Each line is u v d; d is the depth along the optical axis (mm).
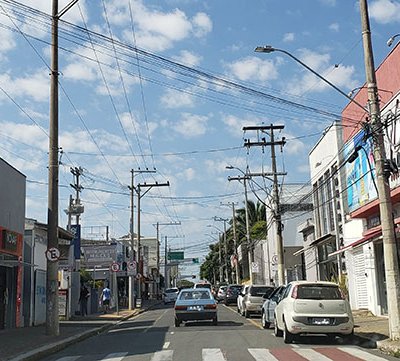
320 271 39125
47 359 15453
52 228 21438
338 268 33438
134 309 45000
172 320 30016
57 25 22125
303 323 16516
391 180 21969
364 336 17172
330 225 35188
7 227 23984
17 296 25875
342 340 17594
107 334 23266
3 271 24984
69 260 34188
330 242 36094
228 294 46500
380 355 14008
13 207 24891
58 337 20188
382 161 16469
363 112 26188
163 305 56906
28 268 27531
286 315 16859
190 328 23266
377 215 25656
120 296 55406
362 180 26281
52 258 21203
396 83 22016
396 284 15805
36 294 28312
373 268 26422
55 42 22188
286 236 54594
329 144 33844
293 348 15492
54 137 21844
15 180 25234
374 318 24312
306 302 16703
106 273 53469
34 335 21094
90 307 39125
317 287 17016
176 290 60812
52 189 21609
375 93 16719
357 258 29266
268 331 20953
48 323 20953
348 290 30234
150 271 101125
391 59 22453
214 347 15867
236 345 16312
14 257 24719
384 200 16281
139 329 24359
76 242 37844
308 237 43188
